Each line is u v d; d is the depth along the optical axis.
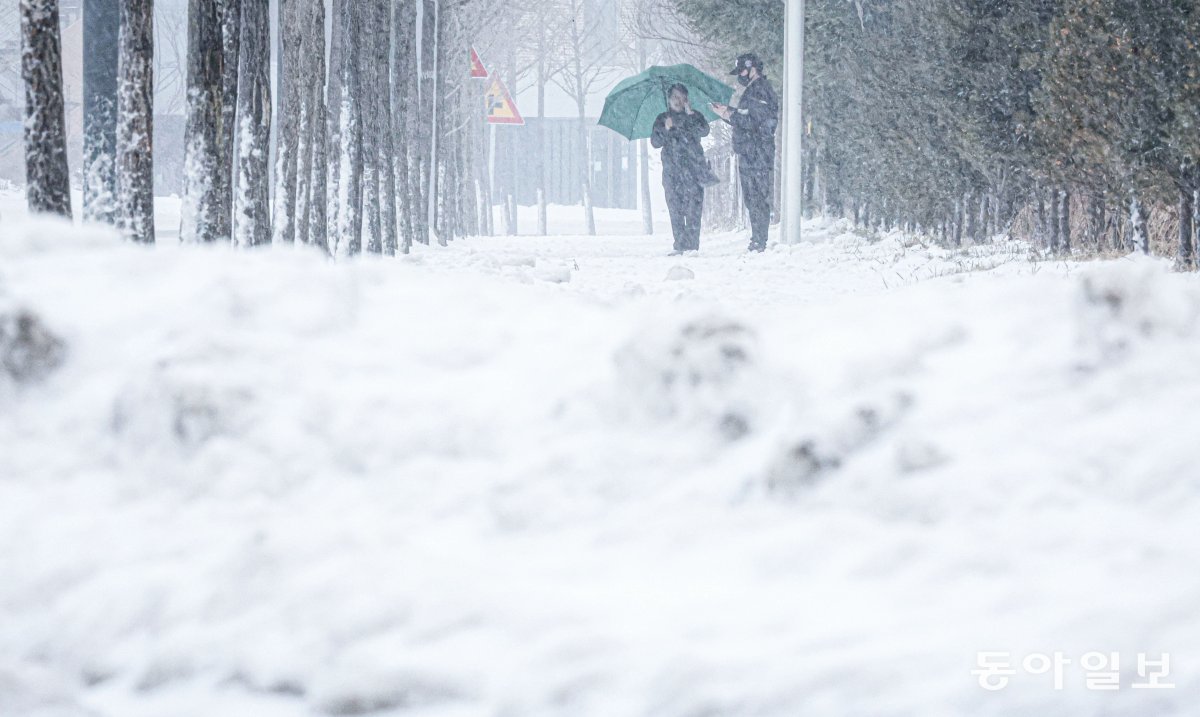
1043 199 68.50
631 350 14.12
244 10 41.41
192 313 15.69
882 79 87.19
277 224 50.75
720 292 49.31
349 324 16.22
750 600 10.18
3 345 14.40
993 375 14.48
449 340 16.02
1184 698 8.26
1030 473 12.24
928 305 17.02
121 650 9.91
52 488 12.77
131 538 11.50
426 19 103.88
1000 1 70.69
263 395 13.56
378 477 13.02
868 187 98.00
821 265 68.75
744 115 89.06
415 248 91.31
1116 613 9.35
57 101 28.17
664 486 12.70
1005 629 9.30
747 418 13.48
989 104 68.94
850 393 14.48
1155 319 14.98
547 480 12.77
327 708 8.95
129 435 13.12
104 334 15.17
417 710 8.88
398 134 86.00
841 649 9.14
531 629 9.62
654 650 9.23
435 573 10.45
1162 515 11.57
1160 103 49.91
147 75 32.00
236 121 50.34
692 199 89.00
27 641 10.16
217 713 9.05
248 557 10.52
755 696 8.55
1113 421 13.20
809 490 12.34
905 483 12.14
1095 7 52.94
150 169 32.19
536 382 14.77
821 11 105.56
